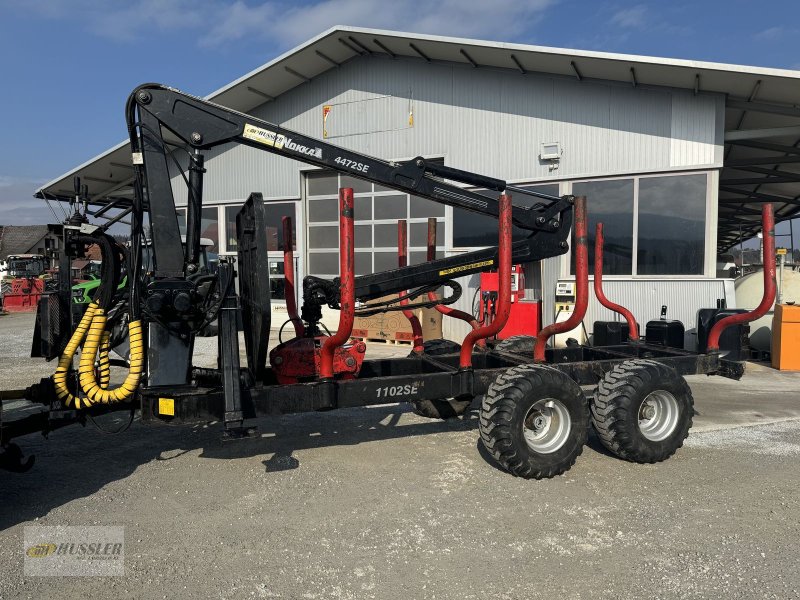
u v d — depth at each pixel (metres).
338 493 3.98
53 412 3.92
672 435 4.60
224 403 3.88
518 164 11.08
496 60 10.67
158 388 3.94
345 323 4.01
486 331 4.39
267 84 12.93
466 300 11.65
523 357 5.40
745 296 11.11
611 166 10.28
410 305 5.40
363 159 4.71
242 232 4.73
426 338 10.78
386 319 11.09
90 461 4.67
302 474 4.34
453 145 11.68
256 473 4.37
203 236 14.65
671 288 9.91
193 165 4.33
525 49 9.65
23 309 22.58
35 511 3.72
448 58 11.39
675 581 2.86
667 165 9.87
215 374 4.41
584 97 10.45
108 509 3.74
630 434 4.41
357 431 5.50
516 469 4.10
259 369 4.23
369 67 12.46
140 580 2.90
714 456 4.75
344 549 3.20
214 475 4.34
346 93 12.77
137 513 3.68
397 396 4.34
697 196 9.74
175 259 4.17
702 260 9.76
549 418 4.32
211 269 4.31
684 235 9.87
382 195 12.95
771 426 5.68
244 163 14.09
